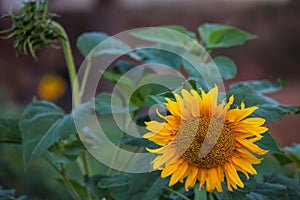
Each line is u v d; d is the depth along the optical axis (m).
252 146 1.00
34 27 1.20
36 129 1.15
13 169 2.12
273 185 1.14
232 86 1.18
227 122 1.01
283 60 4.61
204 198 1.11
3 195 1.27
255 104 1.10
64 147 1.17
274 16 4.75
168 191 1.19
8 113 2.85
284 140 3.63
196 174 1.01
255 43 4.64
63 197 2.13
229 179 1.00
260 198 1.12
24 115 1.16
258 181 1.20
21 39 1.20
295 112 1.10
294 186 1.18
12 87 4.73
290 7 4.75
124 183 1.16
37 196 2.11
